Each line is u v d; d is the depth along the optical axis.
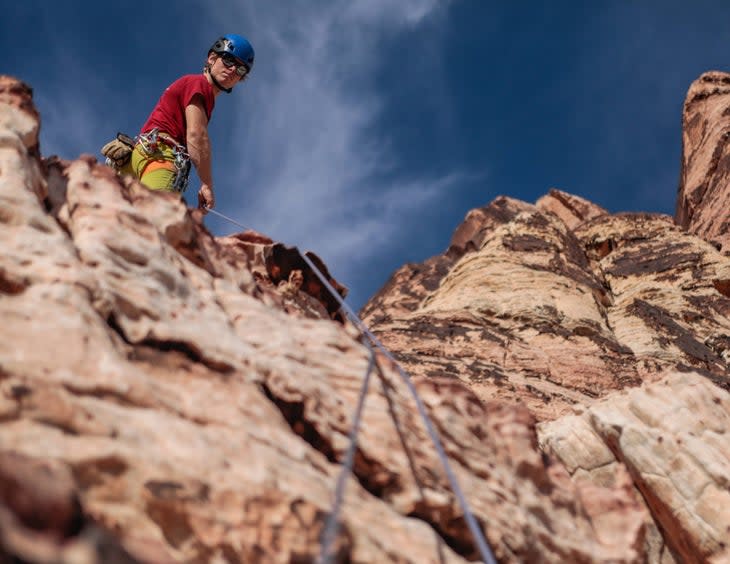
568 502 5.20
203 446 3.62
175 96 6.76
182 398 3.90
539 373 15.40
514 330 18.14
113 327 4.03
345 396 4.68
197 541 3.37
